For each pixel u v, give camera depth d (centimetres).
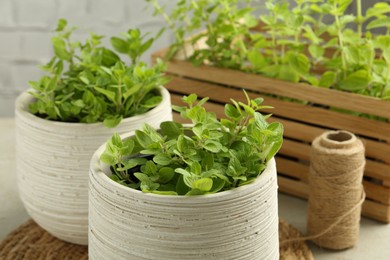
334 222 130
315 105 147
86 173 119
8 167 162
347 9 173
